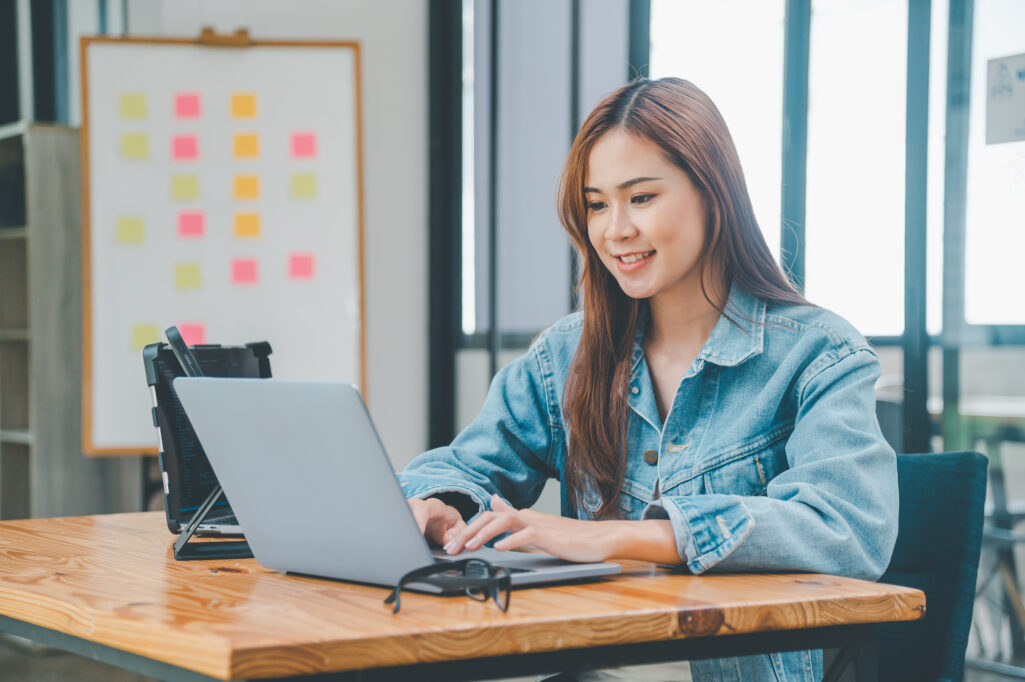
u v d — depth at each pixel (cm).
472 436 150
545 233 346
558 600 88
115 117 343
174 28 372
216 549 116
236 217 350
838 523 106
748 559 101
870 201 227
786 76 245
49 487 364
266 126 352
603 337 138
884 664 132
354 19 387
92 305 340
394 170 392
